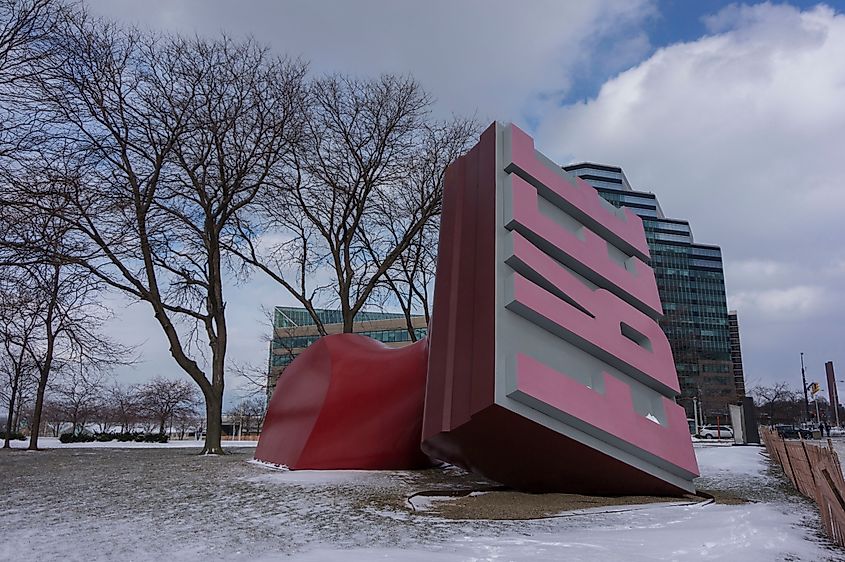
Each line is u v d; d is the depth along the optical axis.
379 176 27.77
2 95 13.10
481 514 8.84
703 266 109.06
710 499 10.66
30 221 12.13
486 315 10.56
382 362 16.25
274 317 38.06
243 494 10.62
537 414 9.85
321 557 5.80
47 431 67.31
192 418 78.50
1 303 12.62
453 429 10.41
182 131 21.73
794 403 90.06
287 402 17.59
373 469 15.25
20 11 13.70
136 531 7.20
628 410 11.05
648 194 109.31
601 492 11.19
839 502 6.49
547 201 12.59
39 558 5.77
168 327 22.19
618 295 12.88
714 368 102.56
